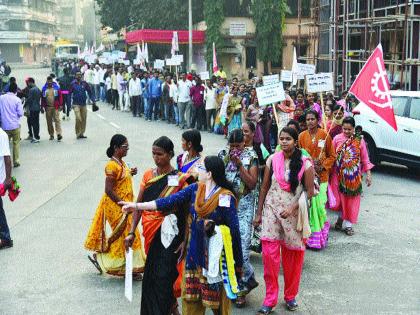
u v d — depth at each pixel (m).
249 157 5.93
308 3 34.88
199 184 4.73
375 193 11.15
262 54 34.91
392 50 20.61
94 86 30.64
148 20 37.94
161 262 5.02
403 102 12.78
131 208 4.81
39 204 9.80
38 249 7.54
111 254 6.45
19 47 80.75
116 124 21.27
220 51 34.72
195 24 38.38
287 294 5.79
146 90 22.45
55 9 97.94
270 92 9.30
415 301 6.04
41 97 16.83
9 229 8.40
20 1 80.12
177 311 5.35
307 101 14.50
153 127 20.45
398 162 12.74
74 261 7.12
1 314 5.61
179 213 5.04
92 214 9.19
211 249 4.56
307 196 5.64
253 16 34.91
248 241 5.95
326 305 5.93
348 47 22.28
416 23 18.84
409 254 7.57
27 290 6.22
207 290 4.61
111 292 6.20
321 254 7.58
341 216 8.66
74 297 6.05
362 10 21.64
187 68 39.44
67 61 53.12
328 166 7.76
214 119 19.58
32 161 13.66
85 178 11.82
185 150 5.74
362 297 6.15
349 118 8.44
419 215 9.52
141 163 13.25
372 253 7.62
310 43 27.17
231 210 4.68
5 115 12.57
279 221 5.63
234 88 17.22
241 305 5.87
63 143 16.48
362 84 8.15
